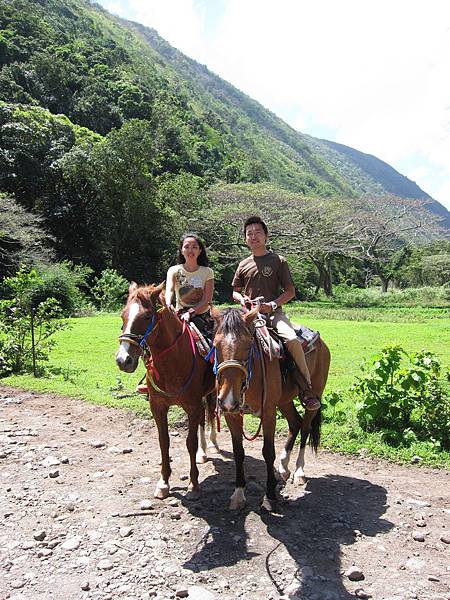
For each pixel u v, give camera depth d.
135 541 4.07
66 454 6.13
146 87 73.19
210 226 42.34
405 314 29.06
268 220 42.81
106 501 4.82
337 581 3.55
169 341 4.68
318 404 5.09
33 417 7.70
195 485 4.94
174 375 4.75
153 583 3.52
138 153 38.38
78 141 40.16
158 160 50.38
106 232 39.59
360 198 51.12
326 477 5.52
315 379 5.68
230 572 3.66
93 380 9.86
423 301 43.22
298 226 43.56
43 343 11.26
